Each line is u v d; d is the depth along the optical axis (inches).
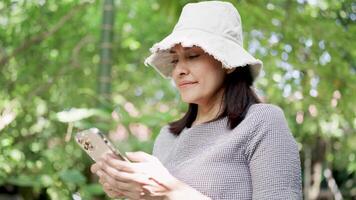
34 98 194.5
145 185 60.7
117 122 159.2
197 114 75.9
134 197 61.9
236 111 67.7
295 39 177.5
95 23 216.7
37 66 209.8
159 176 61.1
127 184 61.0
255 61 68.8
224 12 71.1
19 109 185.8
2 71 204.1
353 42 174.9
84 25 219.0
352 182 293.3
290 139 65.2
